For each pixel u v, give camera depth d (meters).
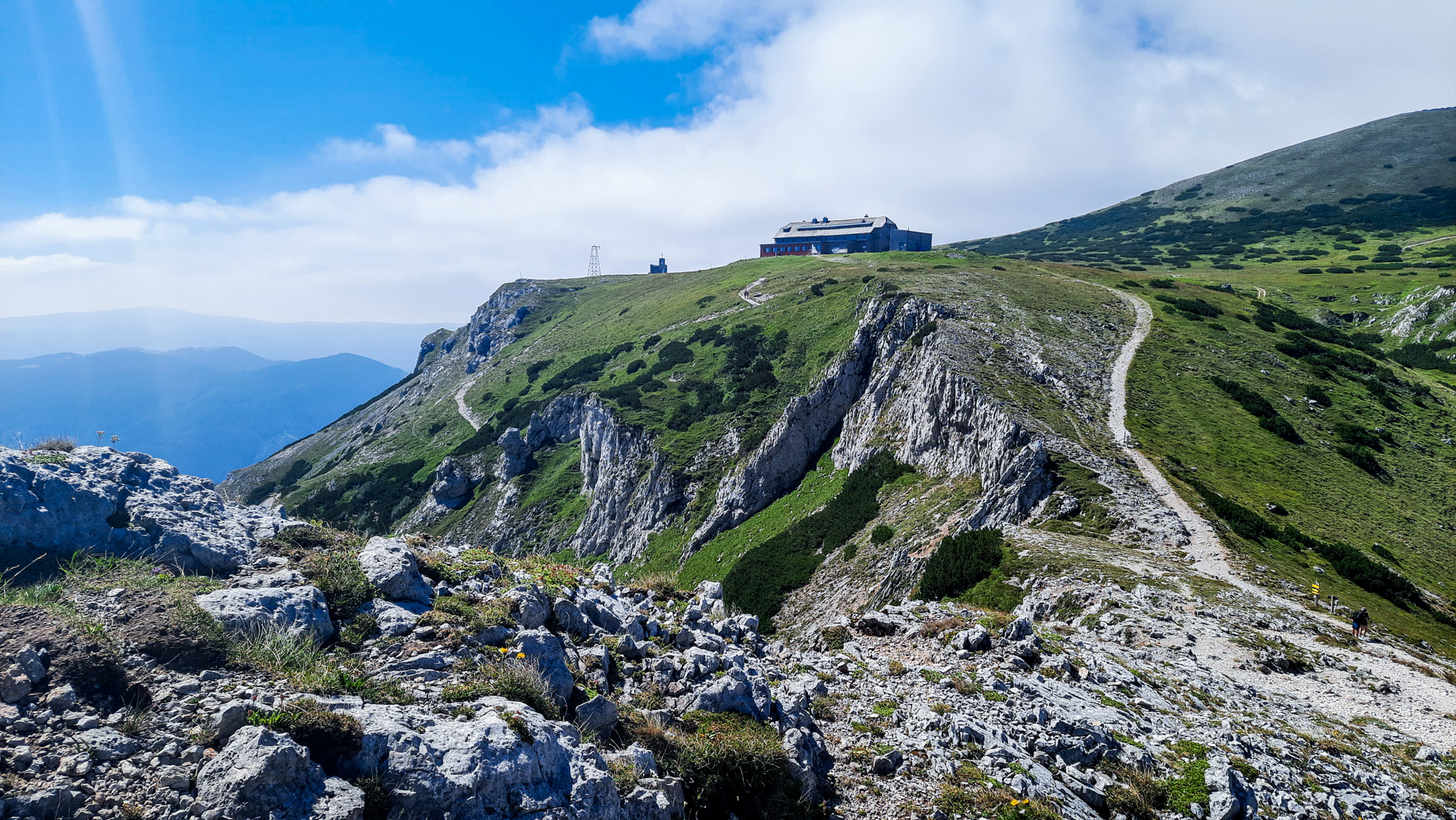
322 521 13.85
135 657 8.12
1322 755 16.02
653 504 87.56
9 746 6.62
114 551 10.31
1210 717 17.14
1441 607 39.16
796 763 10.78
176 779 6.80
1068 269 126.56
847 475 73.25
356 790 7.05
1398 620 33.94
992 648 17.94
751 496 80.75
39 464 10.67
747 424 89.38
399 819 7.16
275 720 7.40
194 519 11.63
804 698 13.49
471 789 7.62
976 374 63.69
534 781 8.13
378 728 7.79
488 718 8.44
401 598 11.45
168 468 12.61
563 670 10.81
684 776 9.87
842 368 84.94
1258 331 93.00
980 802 11.21
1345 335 102.12
